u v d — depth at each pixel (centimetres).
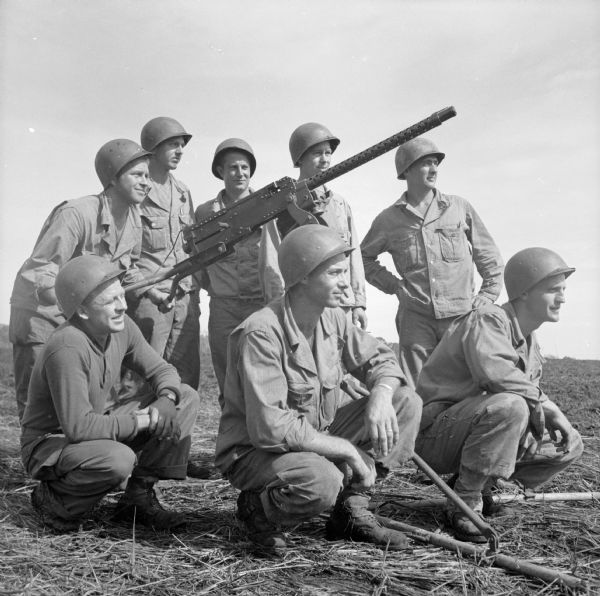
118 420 379
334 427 398
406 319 641
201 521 412
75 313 384
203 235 557
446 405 430
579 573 342
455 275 635
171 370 421
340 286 371
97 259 388
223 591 315
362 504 380
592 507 445
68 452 370
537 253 433
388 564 347
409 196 652
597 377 945
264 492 357
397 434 373
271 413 354
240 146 636
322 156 599
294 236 374
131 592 313
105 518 410
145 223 592
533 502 451
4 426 684
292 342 370
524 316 438
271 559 353
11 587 310
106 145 520
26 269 487
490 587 327
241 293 618
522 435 416
